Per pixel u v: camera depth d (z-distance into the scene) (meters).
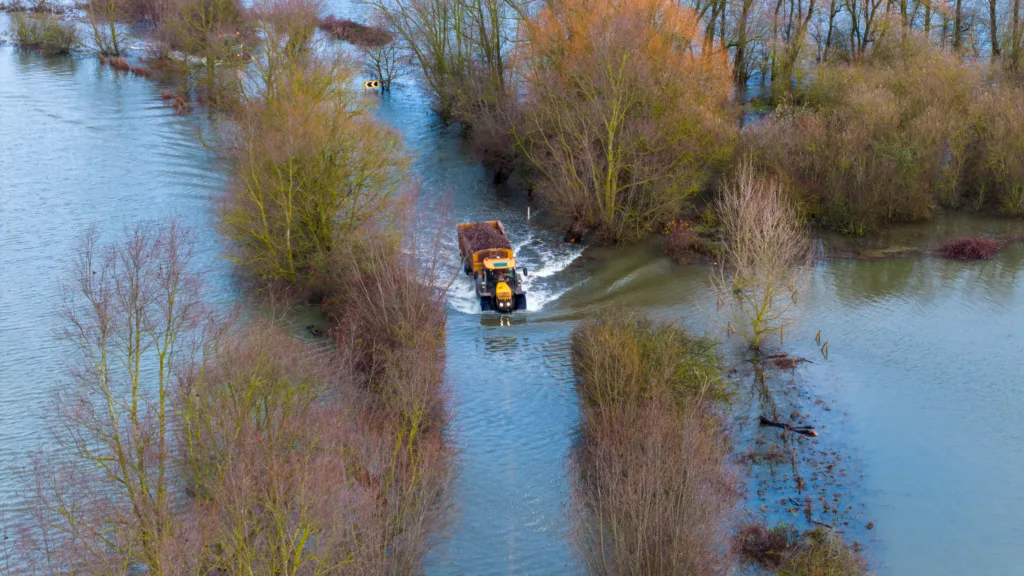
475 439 42.41
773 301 55.66
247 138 60.62
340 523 29.02
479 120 80.44
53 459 36.91
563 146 65.50
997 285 57.88
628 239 66.00
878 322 53.06
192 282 45.16
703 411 40.47
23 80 104.38
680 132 65.25
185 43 99.56
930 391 45.84
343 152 56.84
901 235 66.75
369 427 36.03
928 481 39.19
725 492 35.44
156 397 41.28
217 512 30.12
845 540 35.47
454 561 34.84
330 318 52.56
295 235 57.03
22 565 31.64
